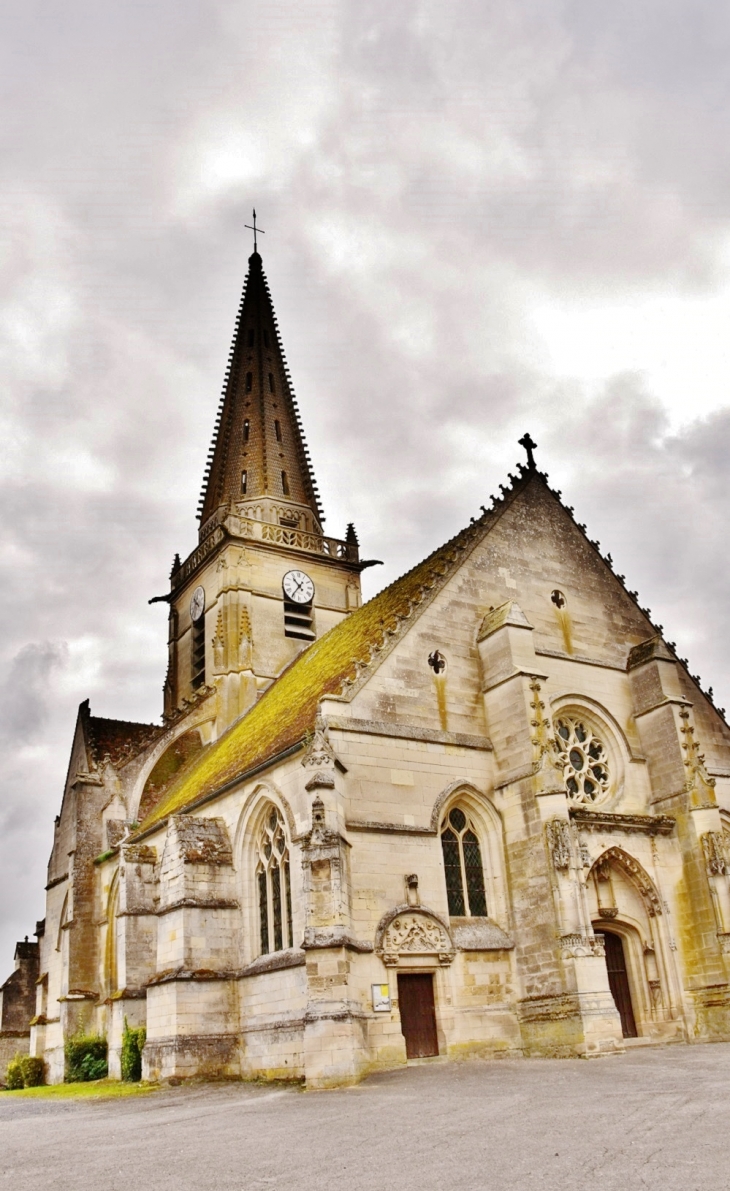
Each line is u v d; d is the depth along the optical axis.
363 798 30.05
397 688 32.62
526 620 34.75
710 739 39.81
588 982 28.12
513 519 38.84
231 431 65.44
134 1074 35.97
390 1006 27.59
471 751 33.03
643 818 33.94
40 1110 27.59
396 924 28.91
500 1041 29.22
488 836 32.28
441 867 30.61
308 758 28.75
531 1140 13.25
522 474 40.50
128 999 38.38
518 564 37.97
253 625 56.69
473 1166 11.69
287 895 32.06
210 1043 31.41
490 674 34.47
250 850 34.47
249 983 32.00
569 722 36.56
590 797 35.38
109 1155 15.47
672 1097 16.53
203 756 52.06
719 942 32.22
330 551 62.16
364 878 28.94
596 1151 12.03
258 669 55.62
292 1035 29.14
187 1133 17.83
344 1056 24.53
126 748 53.66
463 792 32.25
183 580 63.22
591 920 31.55
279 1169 12.59
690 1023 31.97
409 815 30.69
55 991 50.75
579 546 40.53
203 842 34.56
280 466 63.78
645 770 36.56
